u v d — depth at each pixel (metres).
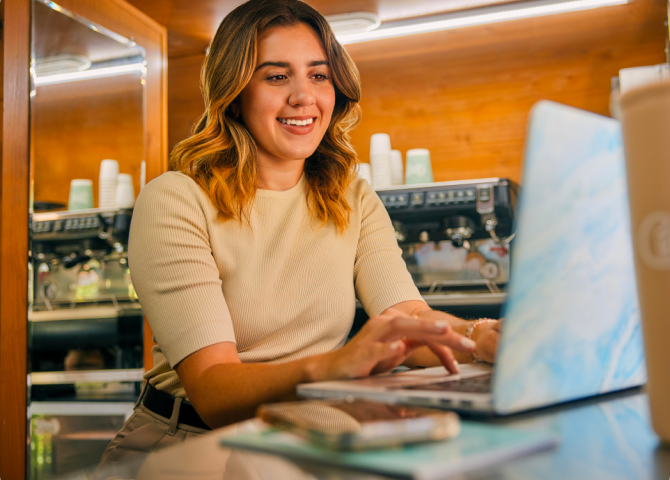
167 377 1.11
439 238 2.35
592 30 2.40
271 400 0.66
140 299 1.00
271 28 1.21
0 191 2.30
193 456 0.37
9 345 2.07
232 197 1.14
